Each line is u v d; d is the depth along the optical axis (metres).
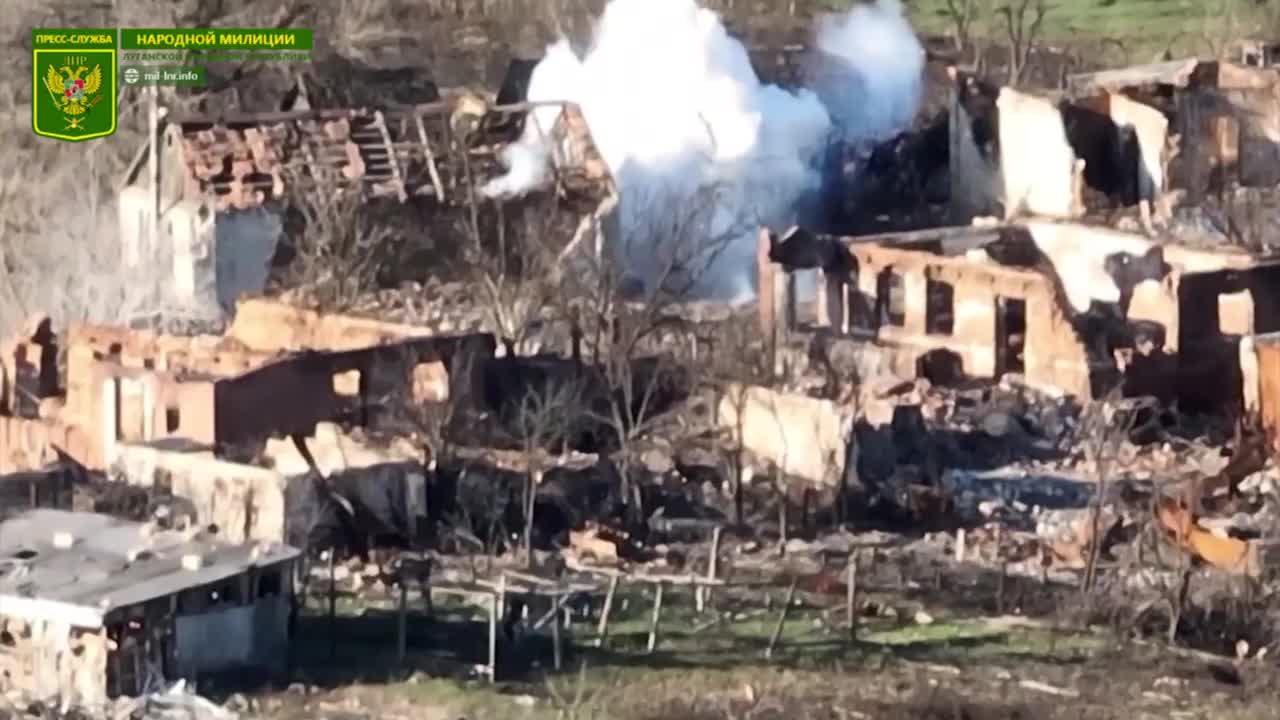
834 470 195.50
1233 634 169.38
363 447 192.62
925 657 164.50
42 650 152.12
